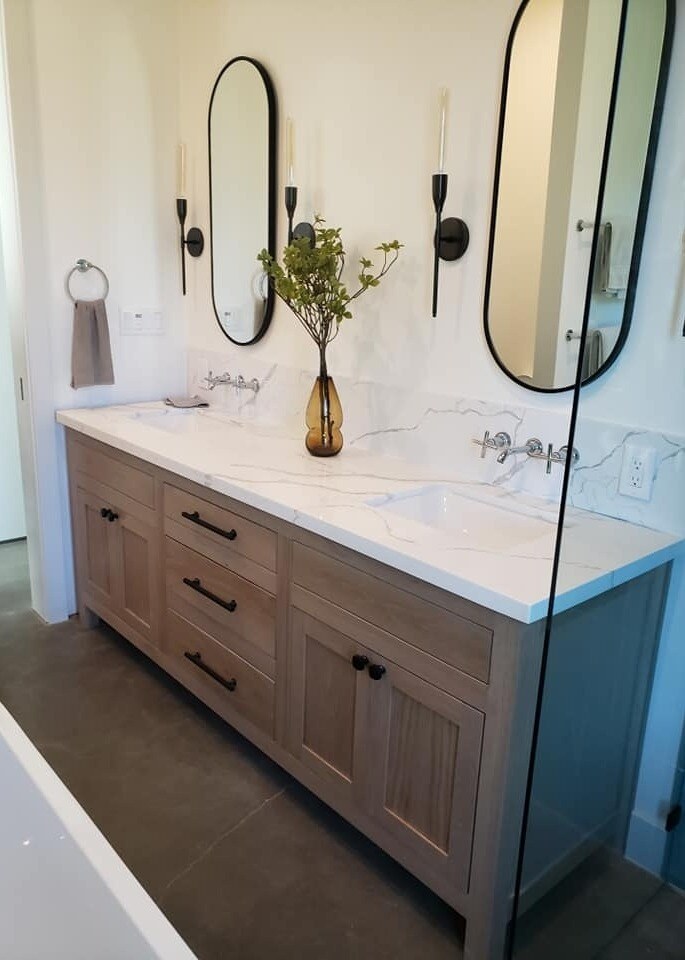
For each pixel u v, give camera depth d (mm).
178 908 1687
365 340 2309
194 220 2936
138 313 2955
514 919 1483
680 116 1493
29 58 2500
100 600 2830
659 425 1620
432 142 2010
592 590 1413
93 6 2600
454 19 1900
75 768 2145
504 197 1858
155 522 2393
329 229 2166
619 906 1715
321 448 2238
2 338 3590
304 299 2104
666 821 1776
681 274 1539
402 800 1648
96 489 2699
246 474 2055
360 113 2191
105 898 1157
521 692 1370
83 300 2787
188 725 2369
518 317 1880
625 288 1604
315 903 1717
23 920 1354
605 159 1345
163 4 2752
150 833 1907
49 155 2607
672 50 1477
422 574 1474
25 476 2920
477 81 1877
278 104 2457
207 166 2811
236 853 1854
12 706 2434
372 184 2195
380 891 1759
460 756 1489
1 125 2564
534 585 1376
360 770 1749
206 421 2766
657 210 1556
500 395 1967
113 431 2518
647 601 1637
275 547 1894
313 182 2391
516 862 1508
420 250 2096
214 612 2189
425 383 2148
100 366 2834
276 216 2545
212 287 2893
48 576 2941
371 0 2096
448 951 1607
